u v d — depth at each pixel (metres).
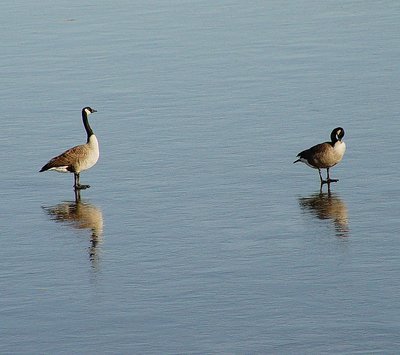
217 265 20.06
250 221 22.70
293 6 55.31
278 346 16.48
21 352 16.58
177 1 58.47
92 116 34.00
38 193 25.67
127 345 16.70
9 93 37.88
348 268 19.62
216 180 26.12
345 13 52.25
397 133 29.83
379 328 17.00
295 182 25.75
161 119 33.06
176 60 42.56
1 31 50.97
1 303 18.56
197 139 30.34
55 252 21.17
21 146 30.41
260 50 43.84
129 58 43.38
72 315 17.94
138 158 28.59
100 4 58.16
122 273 19.83
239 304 18.14
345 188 25.02
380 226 22.00
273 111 33.41
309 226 22.19
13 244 21.77
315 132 30.53
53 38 48.50
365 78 37.56
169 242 21.52
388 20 49.44
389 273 19.28
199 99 35.59
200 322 17.47
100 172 27.39
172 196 24.86
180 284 19.14
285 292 18.59
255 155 28.38
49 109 35.12
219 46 45.09
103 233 22.27
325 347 16.41
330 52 42.72
